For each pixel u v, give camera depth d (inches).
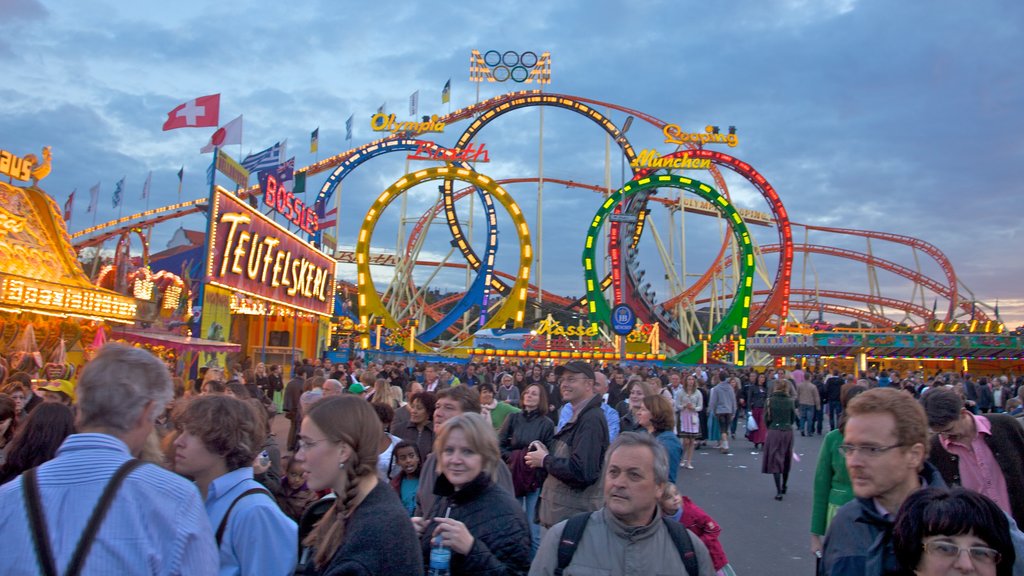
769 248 3265.3
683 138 2119.8
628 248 2036.2
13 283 619.2
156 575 90.8
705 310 3272.6
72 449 97.0
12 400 222.1
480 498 156.5
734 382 983.0
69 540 88.0
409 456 230.8
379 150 2196.1
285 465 225.9
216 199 925.8
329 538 122.8
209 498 138.7
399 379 820.0
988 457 184.4
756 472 588.4
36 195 768.3
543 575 132.5
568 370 243.3
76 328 758.5
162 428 237.5
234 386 337.7
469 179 1998.0
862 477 128.0
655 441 135.4
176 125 1016.2
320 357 1571.1
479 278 2135.8
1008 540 98.8
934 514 99.4
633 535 130.2
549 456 228.4
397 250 2416.3
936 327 1888.5
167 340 768.9
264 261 1119.6
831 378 919.7
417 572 118.2
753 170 2070.6
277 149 1385.3
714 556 201.3
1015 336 1700.3
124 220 1985.7
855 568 122.8
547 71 2613.2
